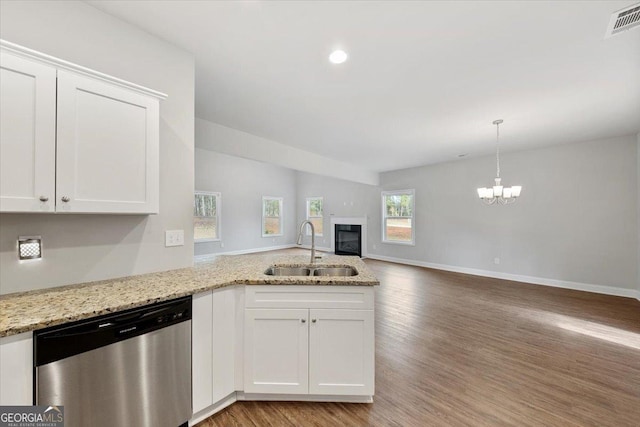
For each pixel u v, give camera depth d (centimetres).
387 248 772
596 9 165
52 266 157
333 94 285
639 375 223
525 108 319
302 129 400
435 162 646
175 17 177
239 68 237
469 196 607
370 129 396
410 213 724
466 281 539
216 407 180
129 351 134
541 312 368
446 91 278
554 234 498
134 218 189
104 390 127
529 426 169
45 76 132
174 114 208
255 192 949
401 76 249
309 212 1024
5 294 143
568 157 482
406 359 248
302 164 527
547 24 179
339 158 599
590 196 462
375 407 186
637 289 421
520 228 537
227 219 875
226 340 179
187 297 158
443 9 167
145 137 169
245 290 184
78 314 119
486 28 184
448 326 322
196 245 801
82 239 168
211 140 371
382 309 381
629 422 172
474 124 375
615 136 435
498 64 228
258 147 436
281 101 304
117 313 131
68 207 138
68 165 139
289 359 184
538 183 514
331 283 180
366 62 227
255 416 177
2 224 143
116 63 178
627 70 235
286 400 192
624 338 290
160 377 146
